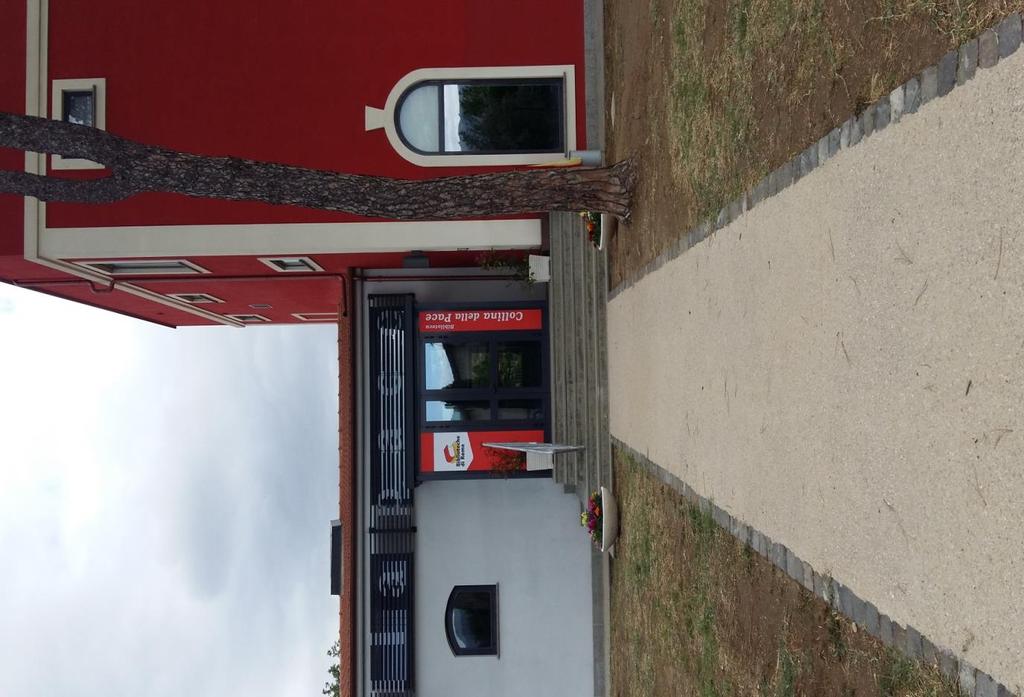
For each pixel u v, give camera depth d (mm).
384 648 10422
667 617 5930
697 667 5125
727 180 4504
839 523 3059
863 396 2865
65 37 8930
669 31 5930
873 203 2814
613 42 8391
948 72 2393
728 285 4430
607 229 8438
